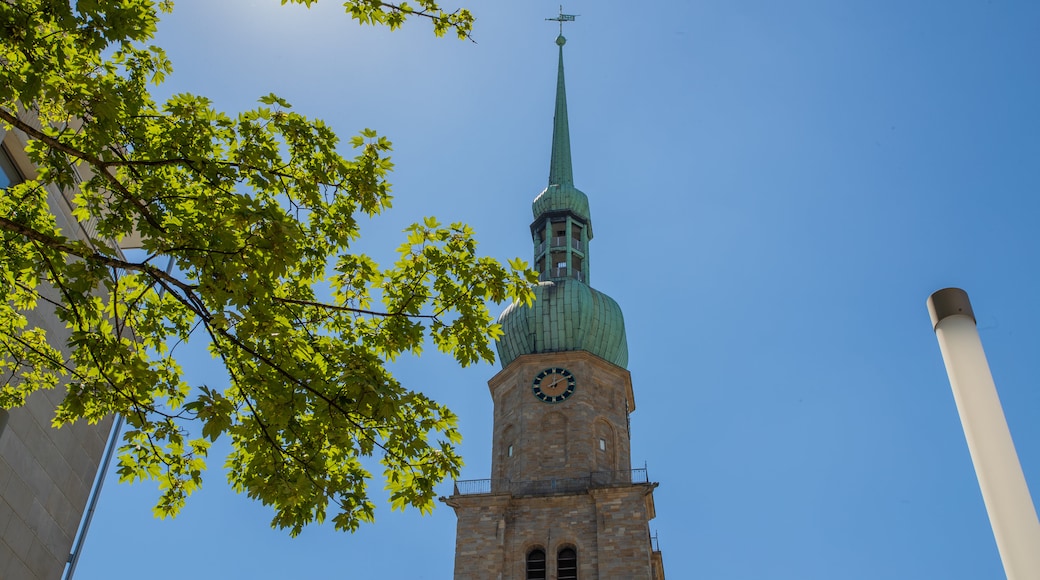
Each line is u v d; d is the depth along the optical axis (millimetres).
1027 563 9867
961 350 11078
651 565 86188
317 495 22016
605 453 90750
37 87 19281
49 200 33375
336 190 24359
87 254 19797
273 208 21500
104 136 21188
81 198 22828
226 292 20344
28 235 19297
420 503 23984
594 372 94812
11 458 31328
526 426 91125
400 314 24172
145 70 23844
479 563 81625
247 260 20500
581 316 96938
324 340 23641
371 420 22625
